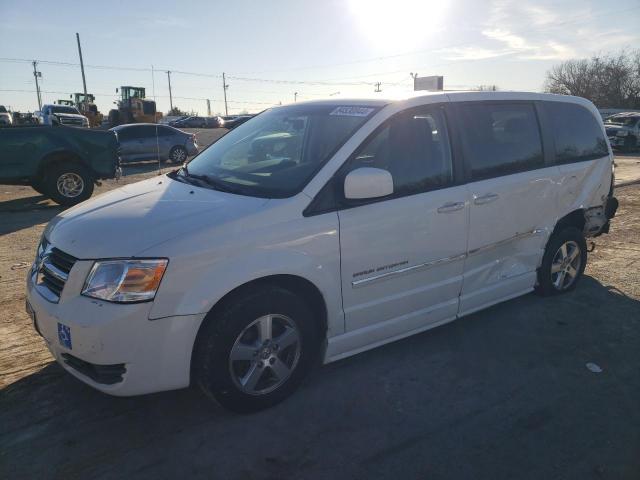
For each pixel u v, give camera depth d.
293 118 3.90
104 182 13.96
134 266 2.63
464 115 3.92
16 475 2.60
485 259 4.07
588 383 3.51
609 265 5.94
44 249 3.14
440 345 4.01
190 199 3.21
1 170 9.59
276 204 3.01
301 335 3.15
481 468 2.69
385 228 3.33
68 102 55.66
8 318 4.40
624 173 14.54
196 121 56.34
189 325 2.72
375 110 3.51
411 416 3.12
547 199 4.46
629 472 2.68
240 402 3.00
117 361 2.65
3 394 3.27
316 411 3.15
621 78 58.44
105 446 2.82
